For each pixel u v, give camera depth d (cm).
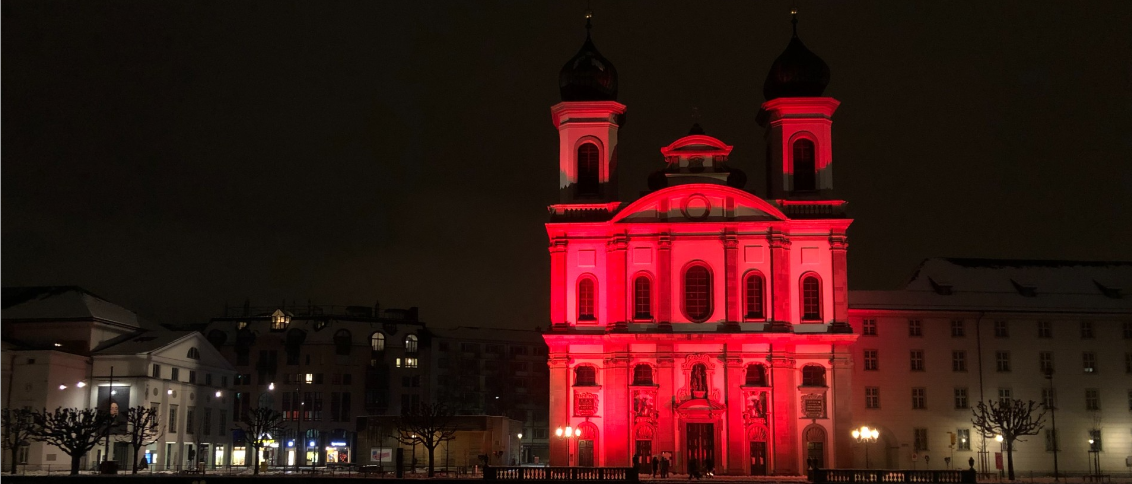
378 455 12581
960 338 10900
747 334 9312
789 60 10088
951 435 10162
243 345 17175
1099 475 9550
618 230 9569
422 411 11125
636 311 9512
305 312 17862
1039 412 10788
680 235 9569
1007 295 11206
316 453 16812
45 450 12025
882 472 7744
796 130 9862
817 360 9388
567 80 10156
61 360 12438
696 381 9319
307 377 17038
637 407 9362
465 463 12369
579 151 9950
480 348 18438
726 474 9162
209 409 14300
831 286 9500
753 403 9269
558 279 9619
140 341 13525
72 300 13538
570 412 9462
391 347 17500
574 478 8038
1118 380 10912
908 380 10781
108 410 12331
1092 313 11000
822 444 9275
